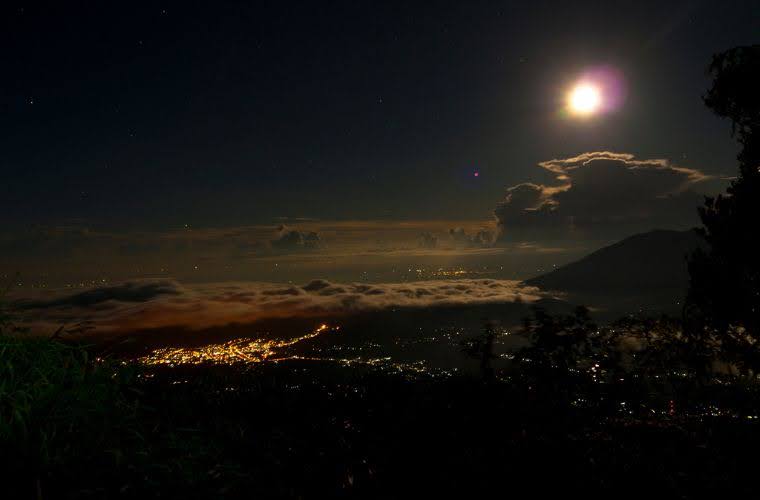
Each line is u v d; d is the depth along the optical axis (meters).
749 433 5.59
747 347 8.04
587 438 5.42
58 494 2.22
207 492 2.61
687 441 5.36
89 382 2.67
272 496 3.04
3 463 2.24
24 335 2.74
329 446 4.27
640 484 4.14
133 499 2.36
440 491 3.76
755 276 8.10
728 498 4.07
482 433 5.40
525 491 3.92
